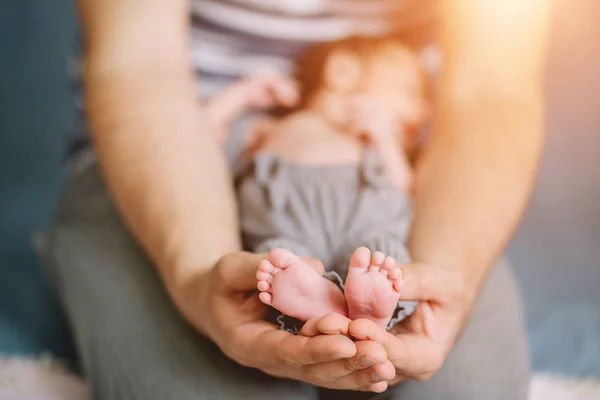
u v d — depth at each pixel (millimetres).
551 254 1061
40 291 1007
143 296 792
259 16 1067
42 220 1162
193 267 728
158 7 908
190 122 838
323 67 1007
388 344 566
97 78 866
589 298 996
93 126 852
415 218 789
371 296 566
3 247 1106
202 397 708
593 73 1194
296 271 584
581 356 897
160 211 769
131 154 810
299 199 802
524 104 833
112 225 884
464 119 830
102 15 902
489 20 870
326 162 841
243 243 813
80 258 845
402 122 976
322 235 772
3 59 1343
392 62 994
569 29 1211
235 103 1025
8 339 910
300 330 596
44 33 1358
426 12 1081
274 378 708
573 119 1172
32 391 819
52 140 1285
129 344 756
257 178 832
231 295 656
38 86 1331
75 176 1012
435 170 814
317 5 1070
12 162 1261
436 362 627
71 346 902
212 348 737
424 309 655
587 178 1125
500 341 751
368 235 746
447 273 661
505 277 827
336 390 705
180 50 905
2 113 1306
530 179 800
